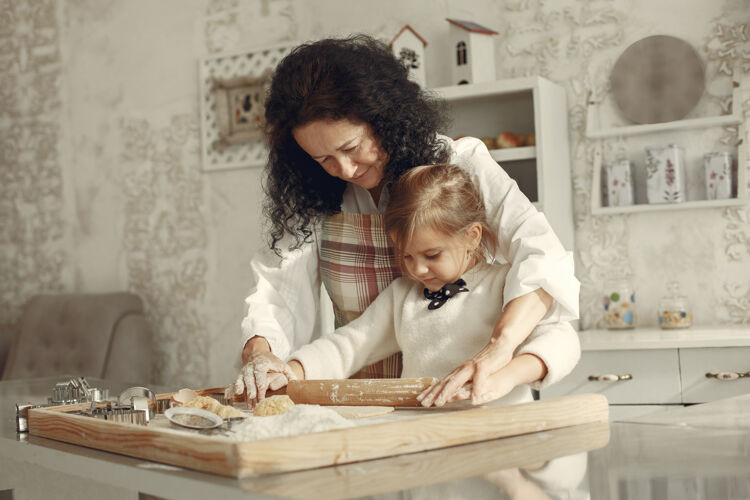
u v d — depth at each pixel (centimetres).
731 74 252
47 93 392
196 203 353
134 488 73
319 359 125
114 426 83
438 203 113
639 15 264
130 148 370
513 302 110
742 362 210
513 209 121
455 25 265
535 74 279
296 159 131
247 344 131
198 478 67
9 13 401
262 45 335
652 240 264
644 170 264
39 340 345
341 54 117
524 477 63
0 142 404
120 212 373
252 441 67
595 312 271
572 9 274
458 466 68
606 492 58
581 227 273
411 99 122
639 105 262
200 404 97
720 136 254
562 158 266
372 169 124
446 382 97
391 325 128
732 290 255
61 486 124
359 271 133
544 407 86
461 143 130
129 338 333
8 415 125
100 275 379
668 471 64
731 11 252
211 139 347
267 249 143
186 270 356
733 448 72
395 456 73
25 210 398
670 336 227
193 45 352
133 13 369
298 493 59
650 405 218
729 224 255
